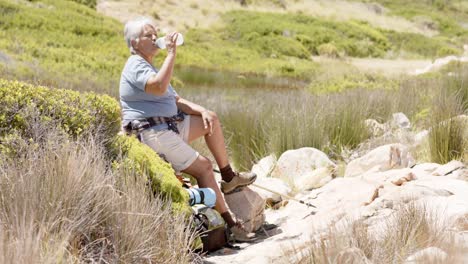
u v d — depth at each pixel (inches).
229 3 2426.2
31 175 175.9
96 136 204.2
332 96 515.8
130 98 237.9
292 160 334.6
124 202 188.4
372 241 171.3
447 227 179.9
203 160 239.9
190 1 2332.7
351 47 2153.1
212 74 1503.4
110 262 174.9
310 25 2322.8
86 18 1854.1
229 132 412.8
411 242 169.3
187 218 210.7
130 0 2203.5
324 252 162.6
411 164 318.7
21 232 154.1
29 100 204.1
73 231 173.3
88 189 179.6
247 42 2009.1
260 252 209.9
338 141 384.5
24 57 1055.6
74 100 216.7
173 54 233.1
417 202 204.5
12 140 191.0
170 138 236.8
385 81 983.6
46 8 1850.4
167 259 185.0
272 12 2481.5
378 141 381.4
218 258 213.5
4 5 1674.5
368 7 2982.3
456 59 1209.4
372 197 243.3
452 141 325.1
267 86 1302.9
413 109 490.6
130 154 217.0
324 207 255.1
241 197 248.2
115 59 1385.3
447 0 3390.7
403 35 2492.6
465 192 232.7
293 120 388.8
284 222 251.4
